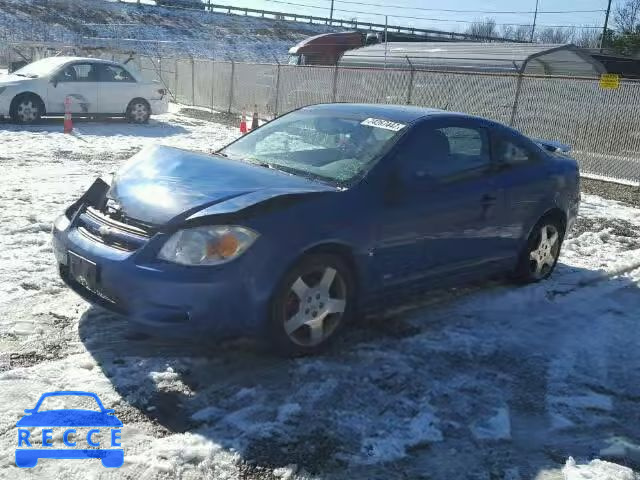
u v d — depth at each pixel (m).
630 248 7.58
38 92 15.46
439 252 4.79
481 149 5.25
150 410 3.42
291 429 3.34
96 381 3.65
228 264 3.68
